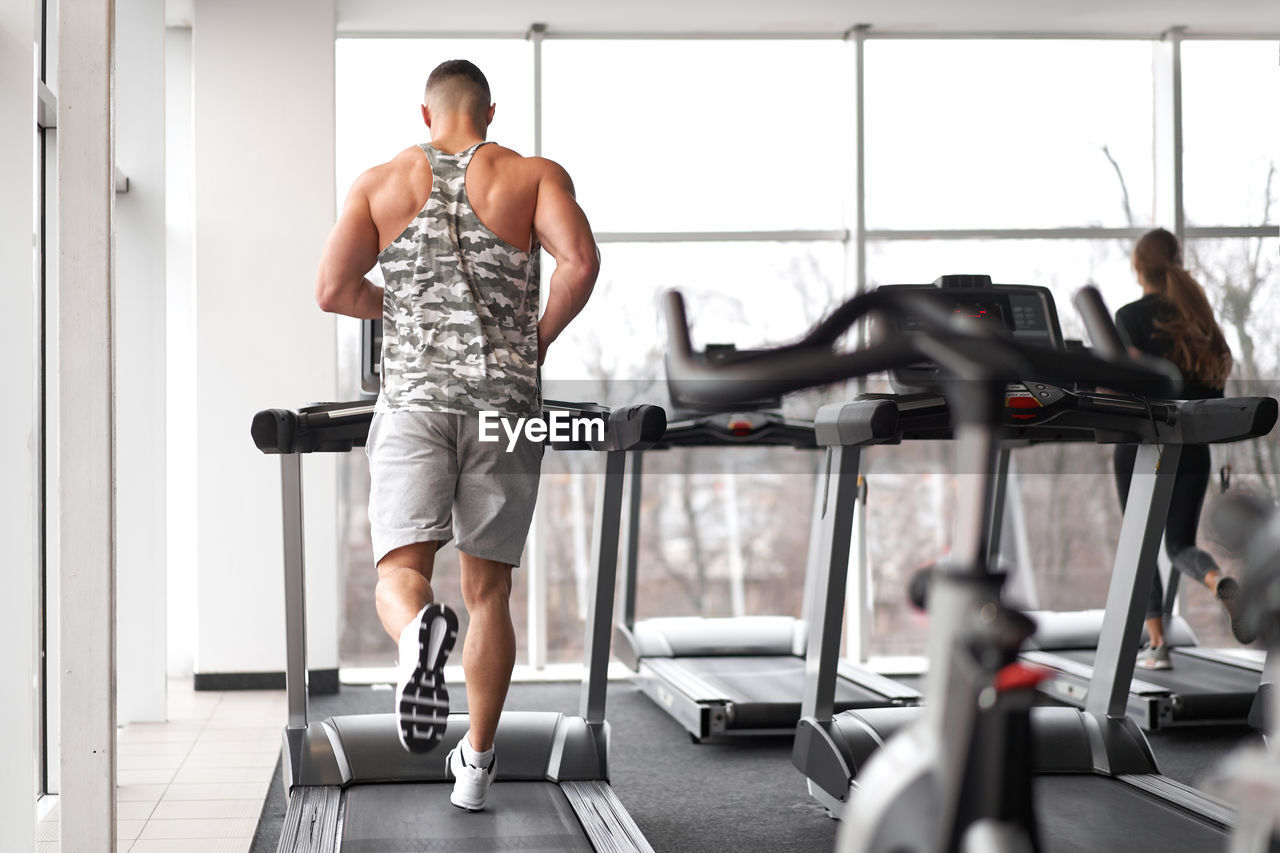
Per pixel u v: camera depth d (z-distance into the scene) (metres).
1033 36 5.57
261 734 3.81
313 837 2.27
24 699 2.08
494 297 2.26
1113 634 2.88
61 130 1.84
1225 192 5.66
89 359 1.84
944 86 5.64
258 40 4.64
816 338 0.69
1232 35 5.60
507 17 5.20
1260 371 5.62
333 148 4.67
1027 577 5.67
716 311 5.57
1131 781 2.69
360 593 5.43
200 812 2.86
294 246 4.64
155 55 3.99
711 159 5.59
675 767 3.26
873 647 5.71
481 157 2.30
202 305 4.59
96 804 1.82
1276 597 0.76
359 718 2.81
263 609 4.61
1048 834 2.31
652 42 5.55
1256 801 0.80
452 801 2.47
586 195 5.54
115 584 1.85
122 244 3.96
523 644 5.49
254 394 4.61
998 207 5.66
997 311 3.15
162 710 3.98
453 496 2.28
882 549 5.77
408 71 5.44
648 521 5.60
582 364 5.54
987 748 0.79
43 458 3.23
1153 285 3.97
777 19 5.31
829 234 5.55
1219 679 3.92
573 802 2.50
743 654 4.46
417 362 2.24
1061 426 2.77
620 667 5.20
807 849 2.48
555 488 5.44
